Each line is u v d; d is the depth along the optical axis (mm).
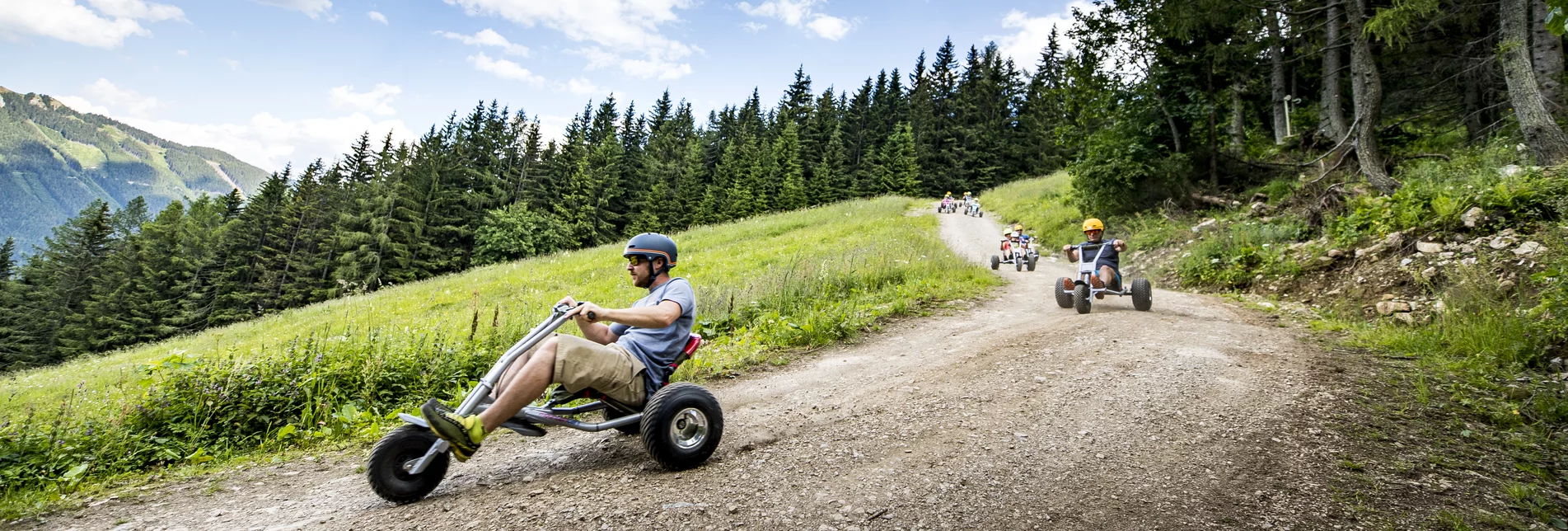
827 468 3295
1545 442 3529
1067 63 19156
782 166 64250
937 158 65688
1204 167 18000
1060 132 20688
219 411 4594
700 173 66125
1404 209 9070
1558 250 6223
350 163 59281
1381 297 7703
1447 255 7613
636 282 3600
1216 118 18719
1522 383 4496
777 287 9594
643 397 3322
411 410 5141
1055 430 3811
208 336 17469
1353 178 12805
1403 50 16531
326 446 4410
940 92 79125
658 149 73125
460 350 6191
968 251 20312
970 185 65750
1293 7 14758
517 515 2799
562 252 27844
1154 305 8969
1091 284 8375
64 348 40562
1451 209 8211
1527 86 10078
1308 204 12766
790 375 5793
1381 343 5973
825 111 77562
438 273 46344
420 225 44562
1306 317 7738
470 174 50688
